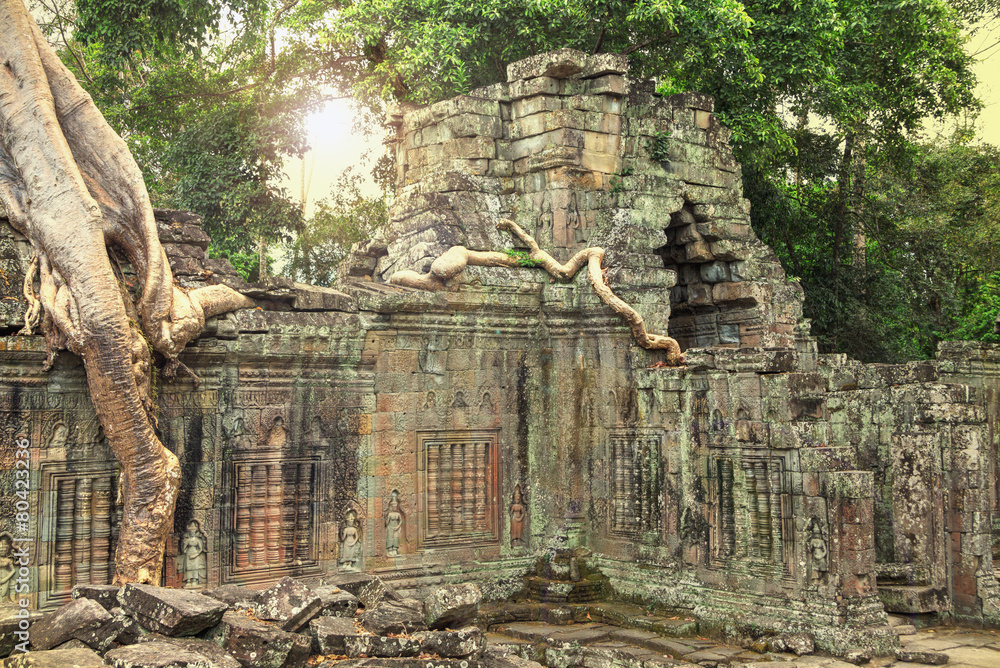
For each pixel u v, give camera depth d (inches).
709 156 713.6
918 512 592.4
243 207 868.6
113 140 465.7
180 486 486.6
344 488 553.3
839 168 967.0
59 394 453.4
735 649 506.3
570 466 622.2
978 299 1056.8
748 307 723.4
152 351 465.1
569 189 640.4
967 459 598.9
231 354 508.4
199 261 515.5
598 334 621.3
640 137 676.1
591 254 622.8
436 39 780.0
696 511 564.1
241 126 889.5
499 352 620.4
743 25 765.9
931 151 1032.2
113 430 440.1
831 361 668.7
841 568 498.3
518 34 796.0
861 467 611.8
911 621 571.8
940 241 994.7
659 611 565.3
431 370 591.5
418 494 582.6
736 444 546.0
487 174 663.8
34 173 433.4
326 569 541.6
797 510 516.1
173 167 903.1
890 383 610.9
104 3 776.3
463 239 622.5
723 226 711.7
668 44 834.8
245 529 513.7
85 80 876.6
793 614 509.7
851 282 983.0
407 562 572.4
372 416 567.5
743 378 544.4
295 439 536.1
